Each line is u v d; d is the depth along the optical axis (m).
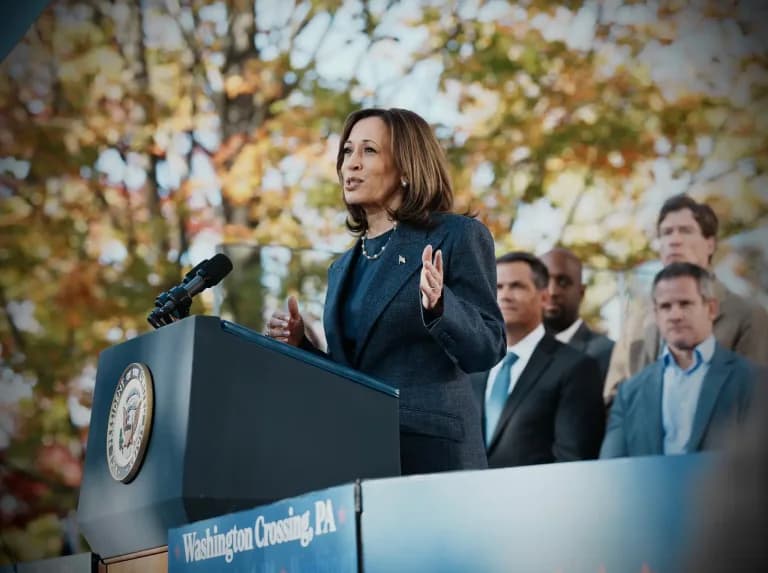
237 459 3.50
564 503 2.71
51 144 14.96
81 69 15.14
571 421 9.04
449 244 4.34
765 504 2.46
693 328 8.98
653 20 14.96
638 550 2.60
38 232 14.79
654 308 9.16
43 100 15.14
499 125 14.85
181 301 4.05
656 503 2.59
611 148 14.68
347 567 2.94
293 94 15.24
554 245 14.31
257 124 15.28
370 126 4.55
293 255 9.22
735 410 8.77
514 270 9.23
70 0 15.20
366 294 4.34
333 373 3.71
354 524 2.94
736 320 9.04
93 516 3.89
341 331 4.39
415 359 4.25
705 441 8.73
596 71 15.06
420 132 4.55
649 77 14.96
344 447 3.67
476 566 2.79
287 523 3.11
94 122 15.09
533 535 2.73
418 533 2.86
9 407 14.43
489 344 4.06
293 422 3.61
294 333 4.48
